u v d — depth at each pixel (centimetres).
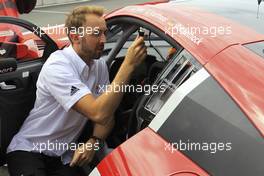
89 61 257
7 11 494
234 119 180
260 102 178
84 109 238
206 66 199
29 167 265
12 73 299
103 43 249
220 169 175
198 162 183
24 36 408
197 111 192
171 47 239
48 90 254
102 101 232
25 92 304
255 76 187
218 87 190
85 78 256
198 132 188
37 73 312
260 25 224
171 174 184
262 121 173
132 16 250
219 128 182
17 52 370
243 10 245
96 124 256
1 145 297
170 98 204
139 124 221
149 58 262
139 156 199
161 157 192
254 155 169
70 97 242
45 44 322
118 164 204
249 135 173
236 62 195
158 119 204
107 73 269
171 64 216
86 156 255
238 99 183
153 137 202
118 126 271
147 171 191
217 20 228
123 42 266
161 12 241
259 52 198
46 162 274
